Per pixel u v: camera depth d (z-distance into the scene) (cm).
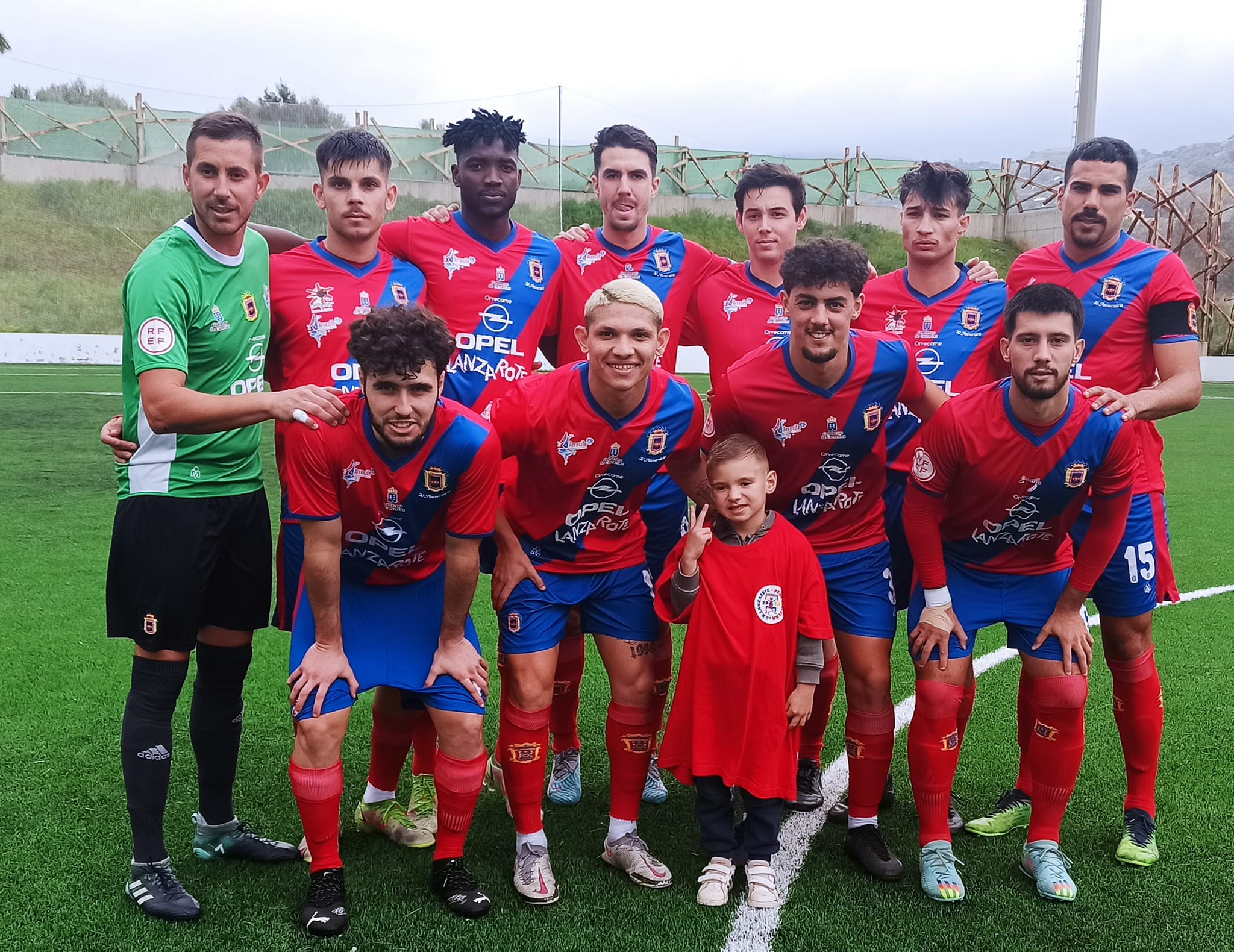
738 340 386
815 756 347
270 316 305
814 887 287
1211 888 287
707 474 285
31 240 2648
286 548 311
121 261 2683
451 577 270
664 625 311
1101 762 375
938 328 361
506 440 282
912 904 277
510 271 367
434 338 246
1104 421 277
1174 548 718
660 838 321
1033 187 3512
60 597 545
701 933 260
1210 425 1496
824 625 280
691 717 282
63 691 418
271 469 942
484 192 355
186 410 252
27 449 1003
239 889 281
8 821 313
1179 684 454
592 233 399
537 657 289
